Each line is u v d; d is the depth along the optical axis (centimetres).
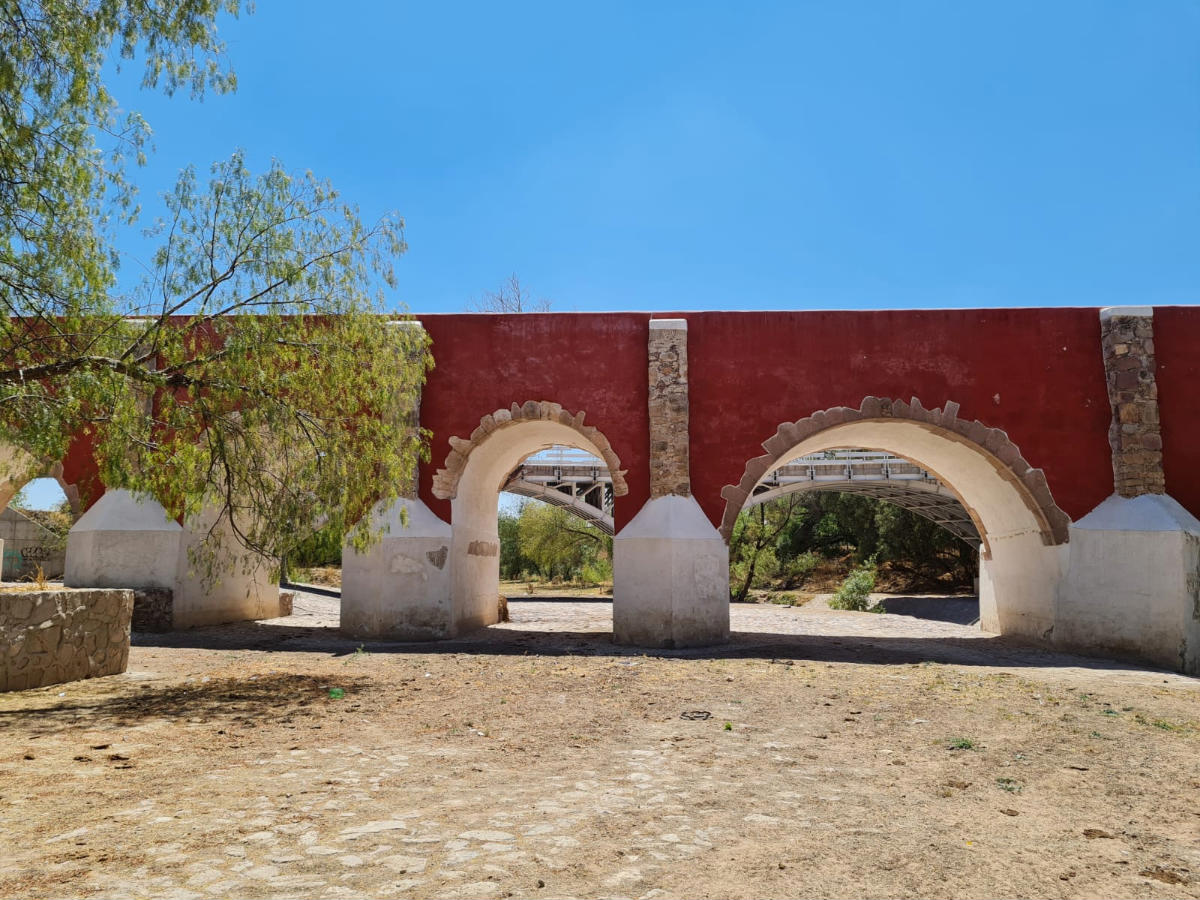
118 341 872
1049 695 880
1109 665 1209
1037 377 1416
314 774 555
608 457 1427
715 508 1404
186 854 393
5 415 785
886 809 492
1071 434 1400
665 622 1327
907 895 363
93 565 1436
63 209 802
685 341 1428
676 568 1335
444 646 1316
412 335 1155
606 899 351
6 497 1484
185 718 728
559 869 385
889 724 739
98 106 830
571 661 1141
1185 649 1212
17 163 766
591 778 558
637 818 466
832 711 798
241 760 591
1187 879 388
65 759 571
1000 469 1427
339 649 1278
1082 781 557
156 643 1304
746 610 2797
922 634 1714
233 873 370
